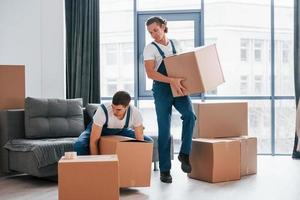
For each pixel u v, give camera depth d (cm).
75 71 567
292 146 558
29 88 552
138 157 339
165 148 386
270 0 557
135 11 577
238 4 568
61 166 263
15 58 546
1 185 389
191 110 379
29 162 394
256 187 362
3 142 432
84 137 364
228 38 570
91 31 562
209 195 335
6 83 455
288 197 325
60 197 264
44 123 437
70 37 569
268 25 562
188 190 354
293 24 534
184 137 379
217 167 382
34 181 406
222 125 414
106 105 357
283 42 558
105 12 587
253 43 568
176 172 438
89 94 564
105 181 265
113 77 591
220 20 570
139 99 584
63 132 446
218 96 572
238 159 396
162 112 381
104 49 589
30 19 552
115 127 363
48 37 560
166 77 366
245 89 572
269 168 455
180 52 383
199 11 568
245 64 570
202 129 408
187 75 359
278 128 563
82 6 564
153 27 374
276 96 562
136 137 367
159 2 577
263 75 568
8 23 544
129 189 358
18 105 463
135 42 579
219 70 380
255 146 421
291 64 557
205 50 363
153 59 376
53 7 561
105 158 276
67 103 462
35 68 555
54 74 562
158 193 344
